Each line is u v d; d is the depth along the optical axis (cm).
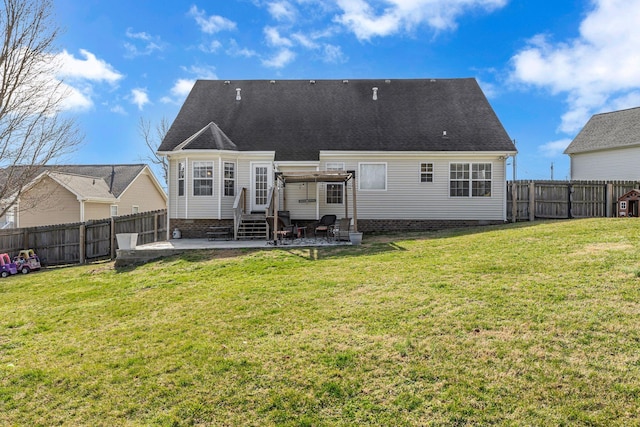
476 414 303
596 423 285
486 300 535
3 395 376
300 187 1589
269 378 374
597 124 2255
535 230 1112
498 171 1571
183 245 1264
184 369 403
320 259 974
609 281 561
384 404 323
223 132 1636
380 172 1591
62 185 2091
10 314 684
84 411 343
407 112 1731
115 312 642
